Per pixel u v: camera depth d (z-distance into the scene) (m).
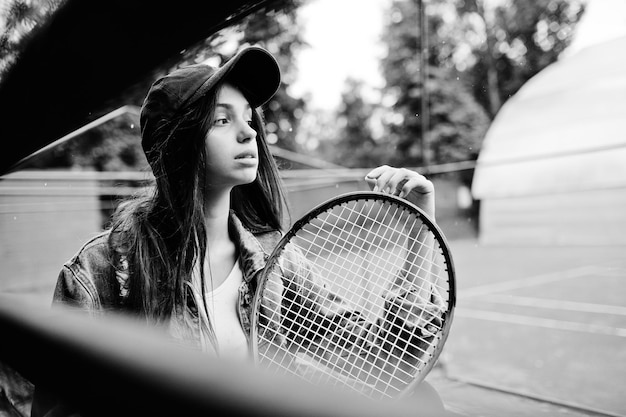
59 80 0.59
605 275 6.72
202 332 0.99
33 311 0.55
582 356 3.45
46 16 0.53
